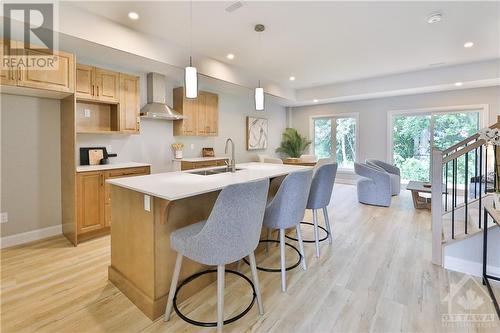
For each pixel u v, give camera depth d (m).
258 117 7.07
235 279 2.30
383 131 6.60
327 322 1.75
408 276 2.32
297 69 5.18
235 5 2.83
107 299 1.99
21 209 3.09
